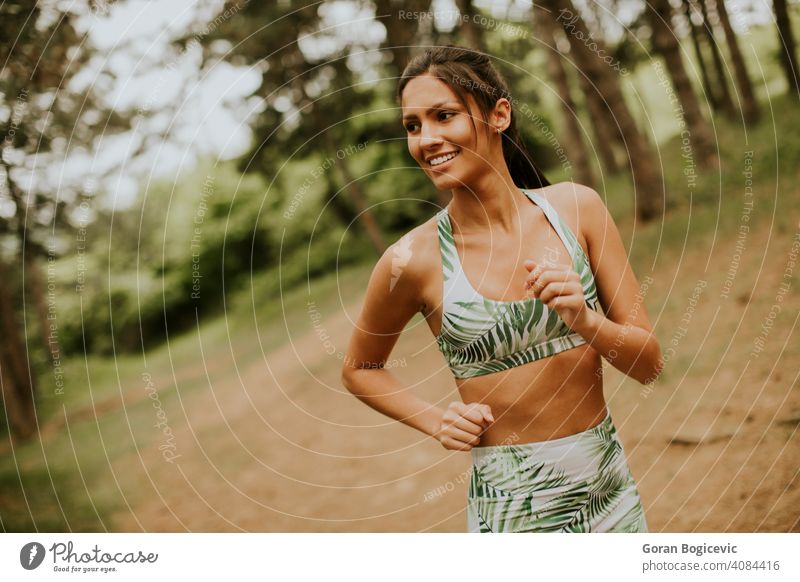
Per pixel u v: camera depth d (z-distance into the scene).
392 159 17.31
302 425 8.62
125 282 19.41
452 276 1.95
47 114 5.76
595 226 1.99
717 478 3.74
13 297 13.09
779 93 13.70
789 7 10.68
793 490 3.37
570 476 1.95
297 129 11.71
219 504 6.51
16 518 6.95
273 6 8.38
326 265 20.77
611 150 16.50
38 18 5.27
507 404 1.96
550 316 1.90
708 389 4.64
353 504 5.67
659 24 10.10
